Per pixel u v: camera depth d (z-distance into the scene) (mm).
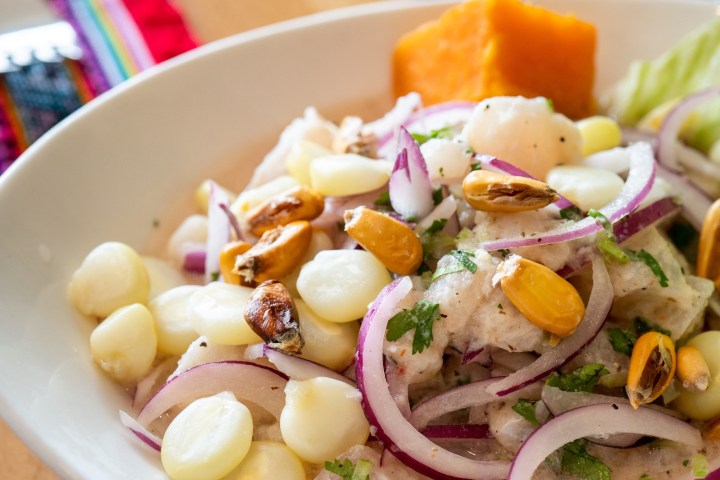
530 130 194
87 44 277
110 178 216
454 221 188
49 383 173
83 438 166
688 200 211
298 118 248
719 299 196
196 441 165
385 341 172
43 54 278
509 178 174
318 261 180
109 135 218
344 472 166
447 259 177
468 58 237
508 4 231
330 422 167
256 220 196
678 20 257
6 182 195
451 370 182
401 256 177
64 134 209
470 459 171
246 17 290
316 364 175
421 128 217
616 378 175
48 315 187
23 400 166
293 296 187
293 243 185
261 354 176
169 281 209
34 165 201
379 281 177
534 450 167
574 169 194
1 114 259
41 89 267
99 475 159
